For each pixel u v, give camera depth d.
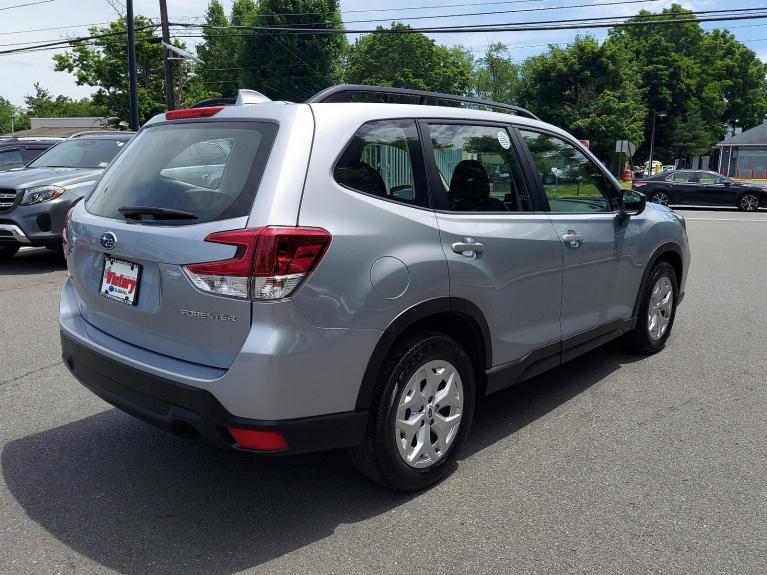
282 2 55.19
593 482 3.37
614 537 2.88
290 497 3.22
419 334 3.11
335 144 2.88
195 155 3.01
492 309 3.46
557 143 4.27
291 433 2.67
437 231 3.16
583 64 51.84
